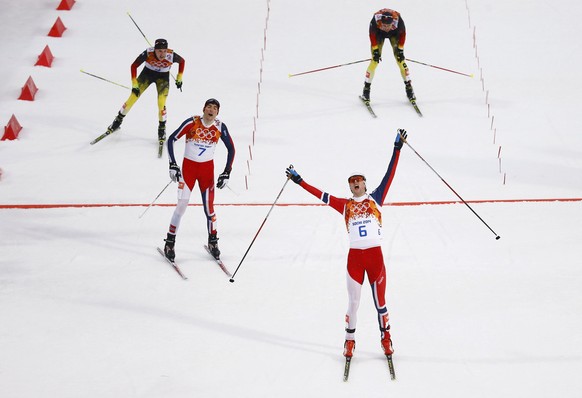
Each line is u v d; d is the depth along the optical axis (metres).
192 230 30.14
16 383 21.47
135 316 24.70
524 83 43.16
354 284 22.23
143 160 35.91
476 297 25.64
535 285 26.28
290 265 27.72
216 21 50.38
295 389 21.33
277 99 41.56
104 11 51.47
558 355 22.69
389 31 39.12
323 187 33.50
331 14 51.47
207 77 43.59
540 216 31.06
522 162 35.88
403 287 26.28
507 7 52.44
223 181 27.12
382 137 37.94
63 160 35.75
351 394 21.11
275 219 30.94
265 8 52.31
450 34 48.62
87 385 21.44
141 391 21.20
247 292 26.05
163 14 51.19
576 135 38.31
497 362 22.42
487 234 29.67
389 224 30.47
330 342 23.47
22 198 32.47
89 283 26.52
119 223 30.58
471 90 42.47
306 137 37.97
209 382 21.61
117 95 41.78
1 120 38.88
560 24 50.06
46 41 46.97
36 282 26.53
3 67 43.88
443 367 22.23
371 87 42.88
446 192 33.12
